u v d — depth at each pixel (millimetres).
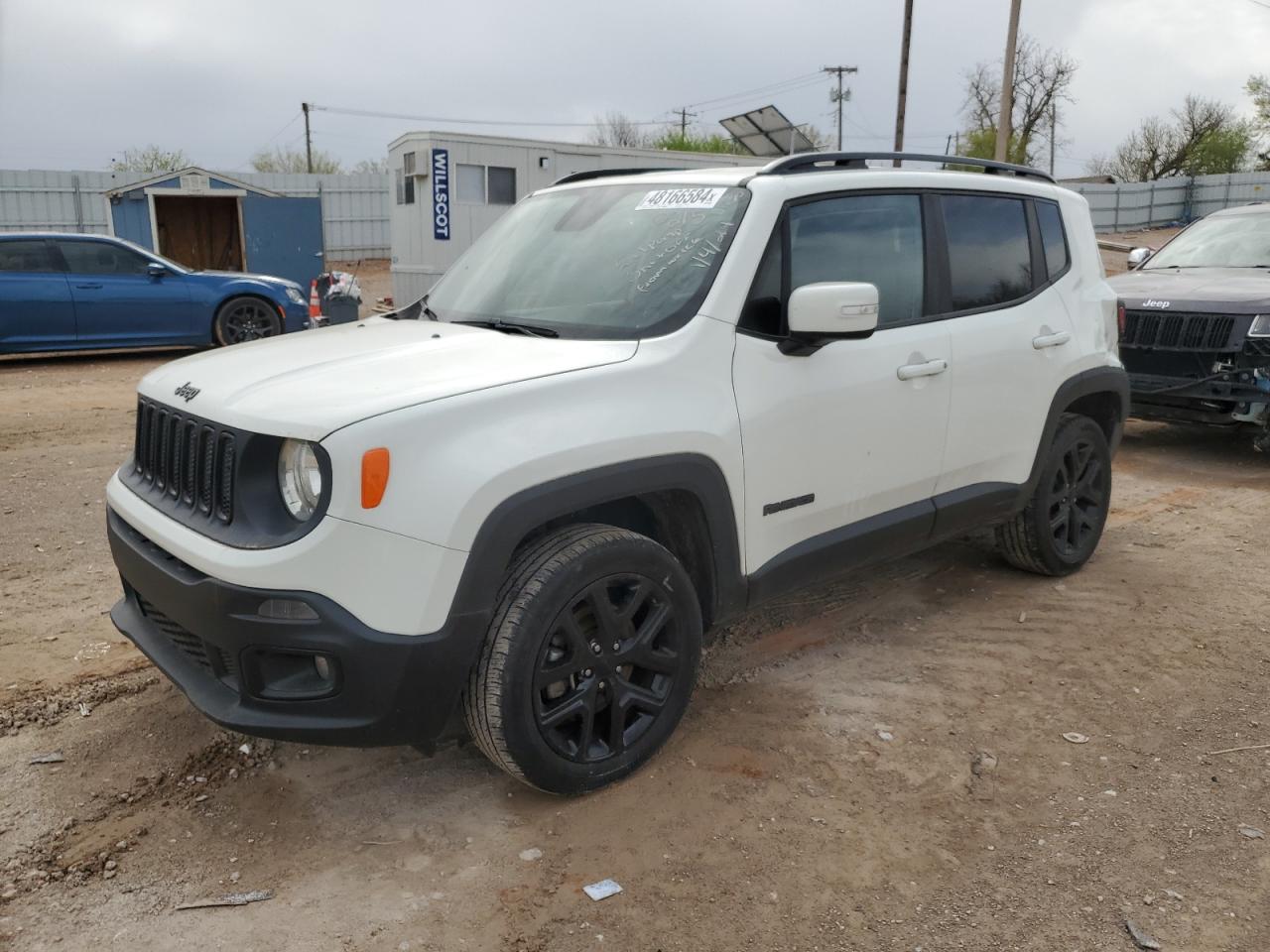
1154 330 7375
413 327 3613
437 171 16703
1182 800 3084
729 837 2895
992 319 4250
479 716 2812
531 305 3588
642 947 2465
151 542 3029
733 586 3350
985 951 2447
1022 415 4410
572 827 2941
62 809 3023
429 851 2836
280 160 50719
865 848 2850
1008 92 20797
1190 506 6410
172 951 2445
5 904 2605
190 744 3395
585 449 2830
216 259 22391
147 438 3264
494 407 2746
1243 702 3723
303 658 2705
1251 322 6973
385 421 2584
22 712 3594
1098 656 4121
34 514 5996
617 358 3062
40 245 11898
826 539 3652
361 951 2447
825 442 3545
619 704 3070
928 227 4047
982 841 2887
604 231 3766
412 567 2590
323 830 2934
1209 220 9219
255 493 2674
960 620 4512
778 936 2502
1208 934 2498
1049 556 4848
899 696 3773
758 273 3385
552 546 2893
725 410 3211
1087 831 2928
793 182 3564
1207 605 4676
